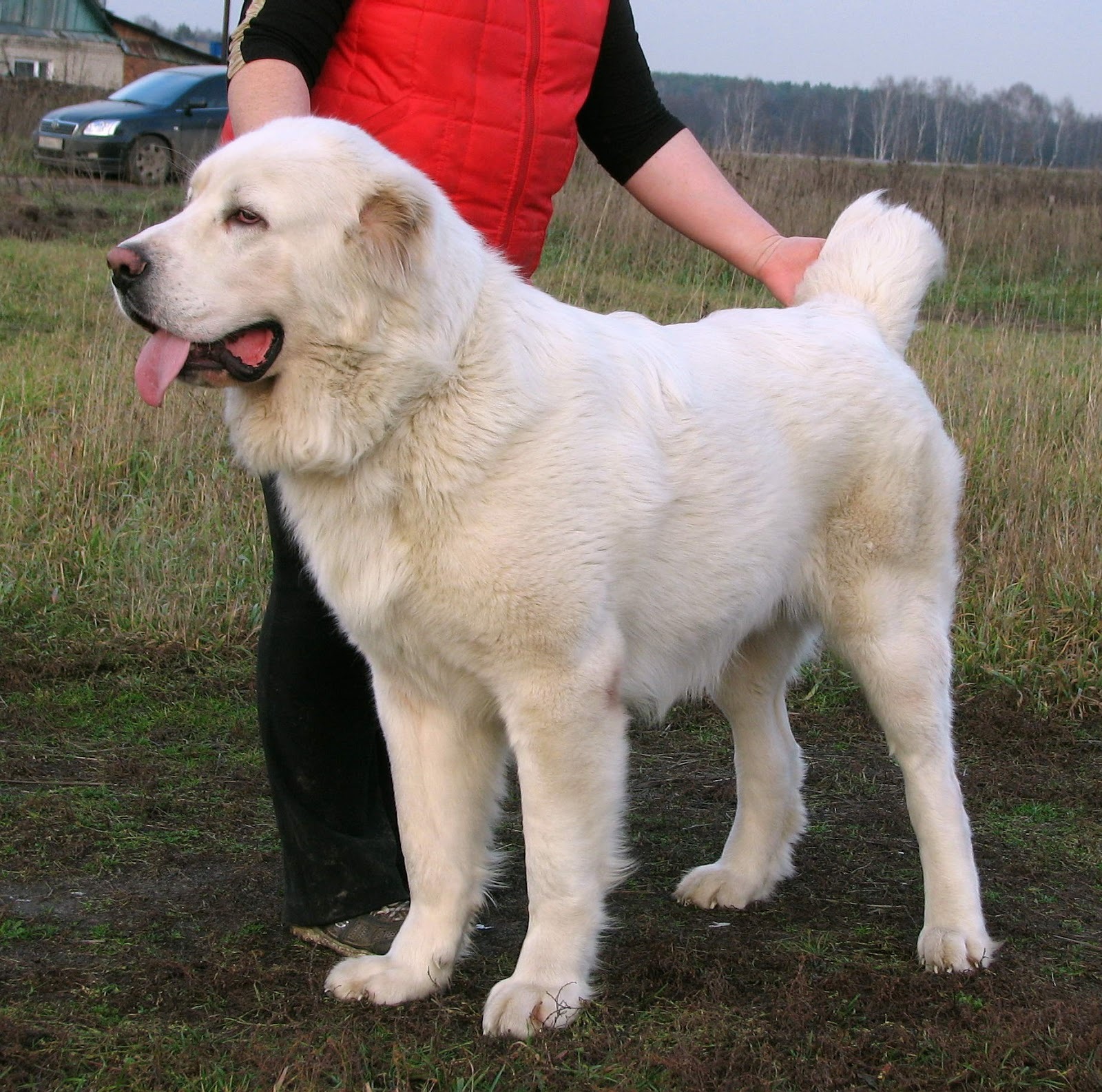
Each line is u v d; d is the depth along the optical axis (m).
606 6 3.00
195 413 6.64
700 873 3.28
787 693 4.95
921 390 3.23
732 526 2.88
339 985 2.64
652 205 3.48
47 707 4.45
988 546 5.75
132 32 36.19
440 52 2.77
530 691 2.55
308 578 2.77
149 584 5.29
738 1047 2.42
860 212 3.51
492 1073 2.34
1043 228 12.89
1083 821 3.81
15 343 8.28
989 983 2.74
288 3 2.70
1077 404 7.04
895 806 3.94
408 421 2.46
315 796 2.88
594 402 2.58
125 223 13.13
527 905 3.23
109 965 2.74
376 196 2.41
